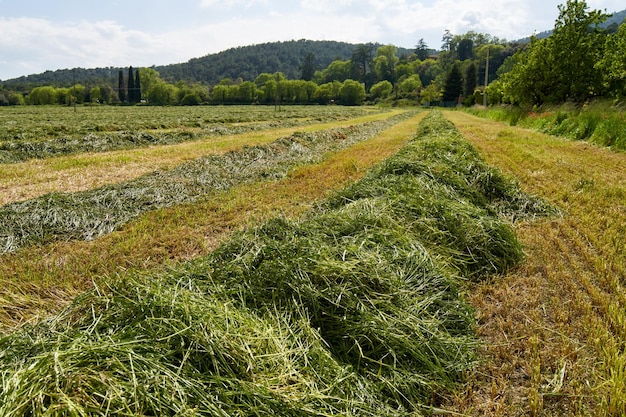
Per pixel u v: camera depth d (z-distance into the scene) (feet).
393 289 10.85
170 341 7.73
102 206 21.72
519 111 85.97
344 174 31.30
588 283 12.90
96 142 47.57
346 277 10.71
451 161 24.75
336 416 7.20
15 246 16.69
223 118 108.37
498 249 14.88
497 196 22.44
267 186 28.07
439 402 8.71
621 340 9.98
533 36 85.40
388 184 19.52
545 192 24.67
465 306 11.39
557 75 76.84
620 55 54.49
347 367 8.71
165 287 9.76
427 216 16.12
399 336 9.48
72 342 7.43
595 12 71.92
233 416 6.72
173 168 32.71
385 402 8.41
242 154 39.09
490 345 10.25
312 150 47.09
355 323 9.70
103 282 10.74
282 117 122.52
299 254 11.46
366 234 13.71
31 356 7.59
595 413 8.03
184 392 6.67
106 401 6.26
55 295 12.79
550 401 8.45
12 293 12.59
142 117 127.34
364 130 72.54
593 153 39.83
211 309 8.79
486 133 62.39
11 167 34.04
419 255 12.91
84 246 17.13
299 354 8.51
